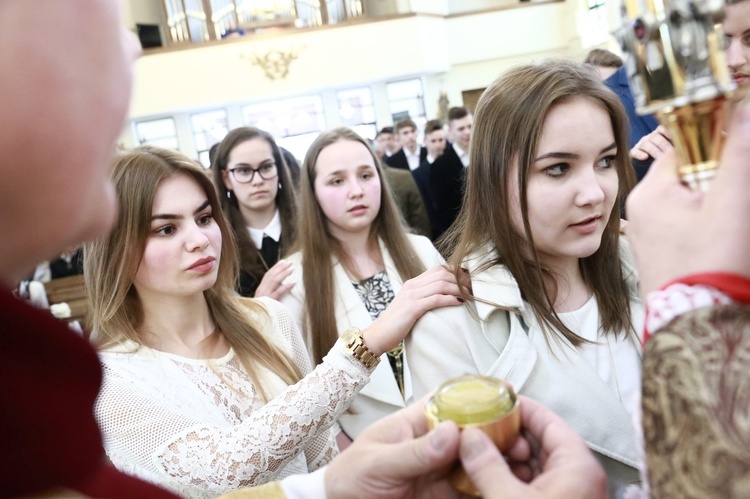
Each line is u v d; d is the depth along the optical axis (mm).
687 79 377
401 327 1024
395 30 10328
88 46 345
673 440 356
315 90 10836
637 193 437
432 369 976
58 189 336
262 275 2275
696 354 363
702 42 371
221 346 1262
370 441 581
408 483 540
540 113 904
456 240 1198
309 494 591
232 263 1331
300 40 10242
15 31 313
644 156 1470
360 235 1903
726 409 341
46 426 318
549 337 959
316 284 1824
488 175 992
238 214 2365
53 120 325
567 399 910
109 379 1078
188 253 1163
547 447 511
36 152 322
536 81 935
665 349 376
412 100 11094
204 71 10156
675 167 429
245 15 10969
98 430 362
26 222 336
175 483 997
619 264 1069
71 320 3494
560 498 443
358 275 1890
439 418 514
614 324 1042
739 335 361
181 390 1120
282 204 2398
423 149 5750
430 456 487
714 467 332
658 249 413
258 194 2283
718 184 387
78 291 3982
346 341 1057
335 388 1032
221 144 2340
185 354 1194
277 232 2396
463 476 502
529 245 953
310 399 1019
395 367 1657
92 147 349
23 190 326
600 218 950
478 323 988
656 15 379
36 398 318
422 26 10430
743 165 377
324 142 1899
